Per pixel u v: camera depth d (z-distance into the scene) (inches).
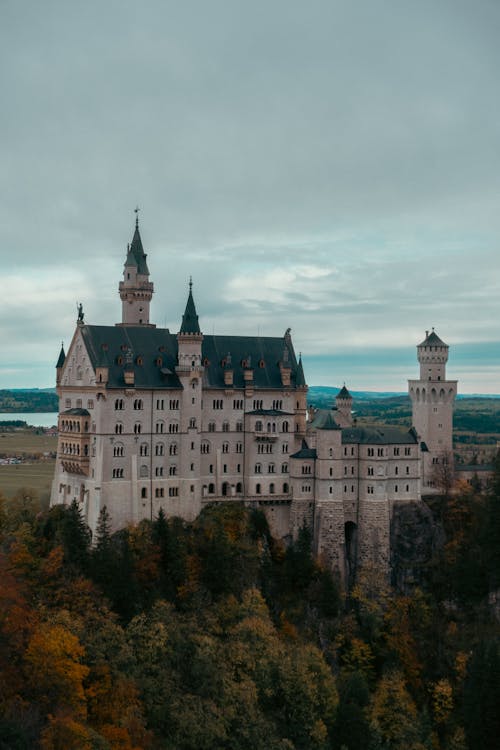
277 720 6250.0
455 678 7440.9
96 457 7593.5
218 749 5664.4
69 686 5251.0
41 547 7190.0
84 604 6397.6
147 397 7780.5
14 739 4591.5
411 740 6505.9
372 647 7682.1
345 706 6456.7
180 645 6348.4
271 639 6707.7
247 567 7632.9
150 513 7790.4
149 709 5743.1
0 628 5295.3
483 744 6343.5
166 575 7234.3
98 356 7741.1
